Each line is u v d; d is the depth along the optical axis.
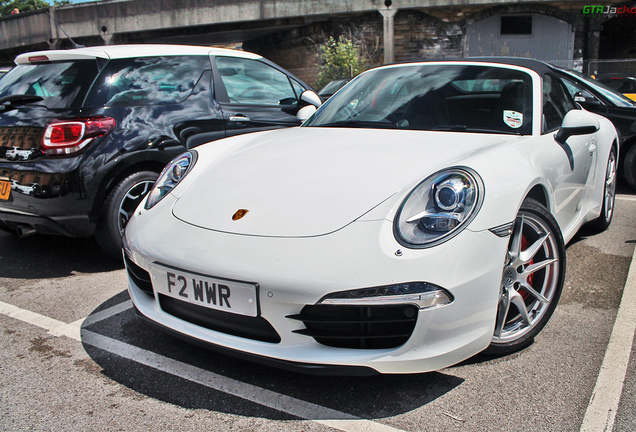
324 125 2.82
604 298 2.66
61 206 2.97
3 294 2.90
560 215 2.69
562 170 2.53
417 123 2.59
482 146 2.19
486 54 14.89
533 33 14.66
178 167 2.44
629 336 2.25
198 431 1.70
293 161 2.22
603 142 3.38
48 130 2.96
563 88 3.08
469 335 1.80
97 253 3.61
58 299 2.81
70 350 2.25
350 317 1.70
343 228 1.78
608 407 1.77
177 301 1.98
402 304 1.65
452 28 14.80
